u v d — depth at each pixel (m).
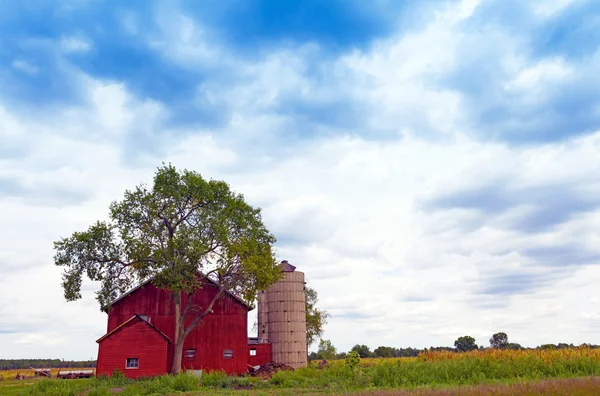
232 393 26.42
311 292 84.00
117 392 30.61
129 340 43.25
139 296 49.22
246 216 46.81
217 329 49.72
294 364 56.16
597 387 17.09
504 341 110.25
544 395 15.91
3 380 52.75
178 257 42.38
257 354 56.22
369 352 121.81
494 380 27.67
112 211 44.22
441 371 30.92
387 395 17.97
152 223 44.50
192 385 30.56
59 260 43.34
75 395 29.44
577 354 36.91
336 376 32.78
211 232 44.84
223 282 46.22
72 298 43.22
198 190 45.28
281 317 57.38
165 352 43.50
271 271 45.53
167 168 45.66
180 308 47.72
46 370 66.38
